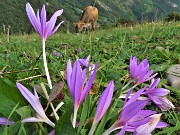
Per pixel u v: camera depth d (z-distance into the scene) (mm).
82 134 1299
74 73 1171
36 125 1382
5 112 1397
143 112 1245
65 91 1779
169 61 3604
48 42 12719
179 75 2895
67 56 4258
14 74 2326
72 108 1204
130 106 1188
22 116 1307
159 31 14516
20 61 3625
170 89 2535
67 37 16672
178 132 1971
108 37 13078
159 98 1715
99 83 2072
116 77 2482
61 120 1189
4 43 9758
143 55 4090
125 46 6793
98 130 1230
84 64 1967
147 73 1607
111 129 1231
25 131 1270
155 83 1689
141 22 20375
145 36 11227
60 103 1436
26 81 2236
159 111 2184
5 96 1418
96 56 4055
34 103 1257
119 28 20312
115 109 1703
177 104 2477
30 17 1462
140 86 2361
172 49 5516
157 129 1949
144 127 1159
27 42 12797
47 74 1586
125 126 1163
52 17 1487
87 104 1358
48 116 1545
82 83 1200
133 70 1602
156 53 4219
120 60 3631
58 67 2881
